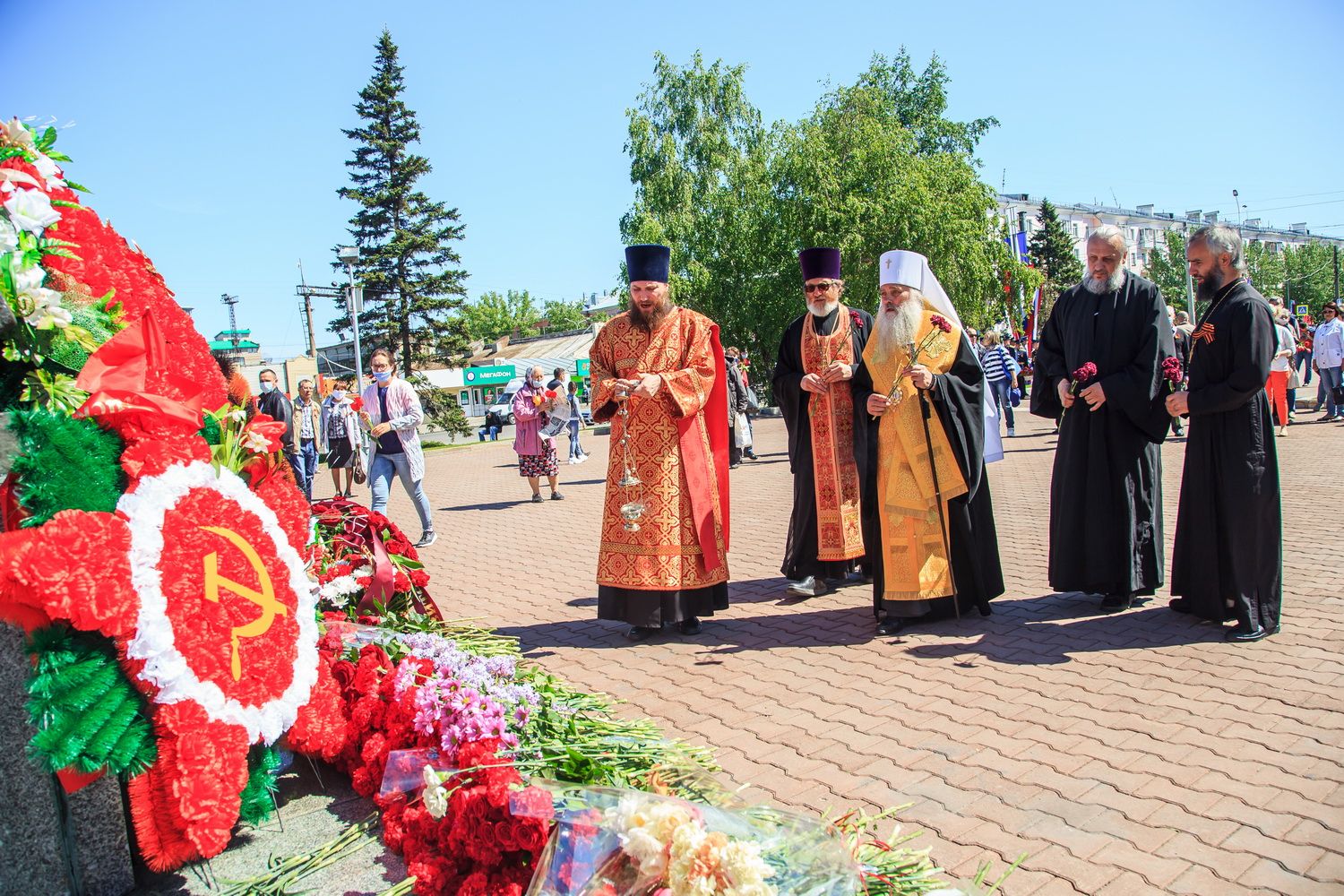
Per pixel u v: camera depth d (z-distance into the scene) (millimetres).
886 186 31516
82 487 2570
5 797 2424
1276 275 72688
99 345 2811
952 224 31359
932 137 41656
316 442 14750
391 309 40344
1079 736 3961
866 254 31438
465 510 13180
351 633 3816
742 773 3770
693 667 5164
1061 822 3268
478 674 3293
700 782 2871
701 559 5723
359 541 4660
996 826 3264
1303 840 3068
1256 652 4859
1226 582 5199
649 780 2760
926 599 5559
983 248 33094
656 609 5641
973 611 5984
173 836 2623
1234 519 5082
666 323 5727
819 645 5445
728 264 35750
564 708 3307
